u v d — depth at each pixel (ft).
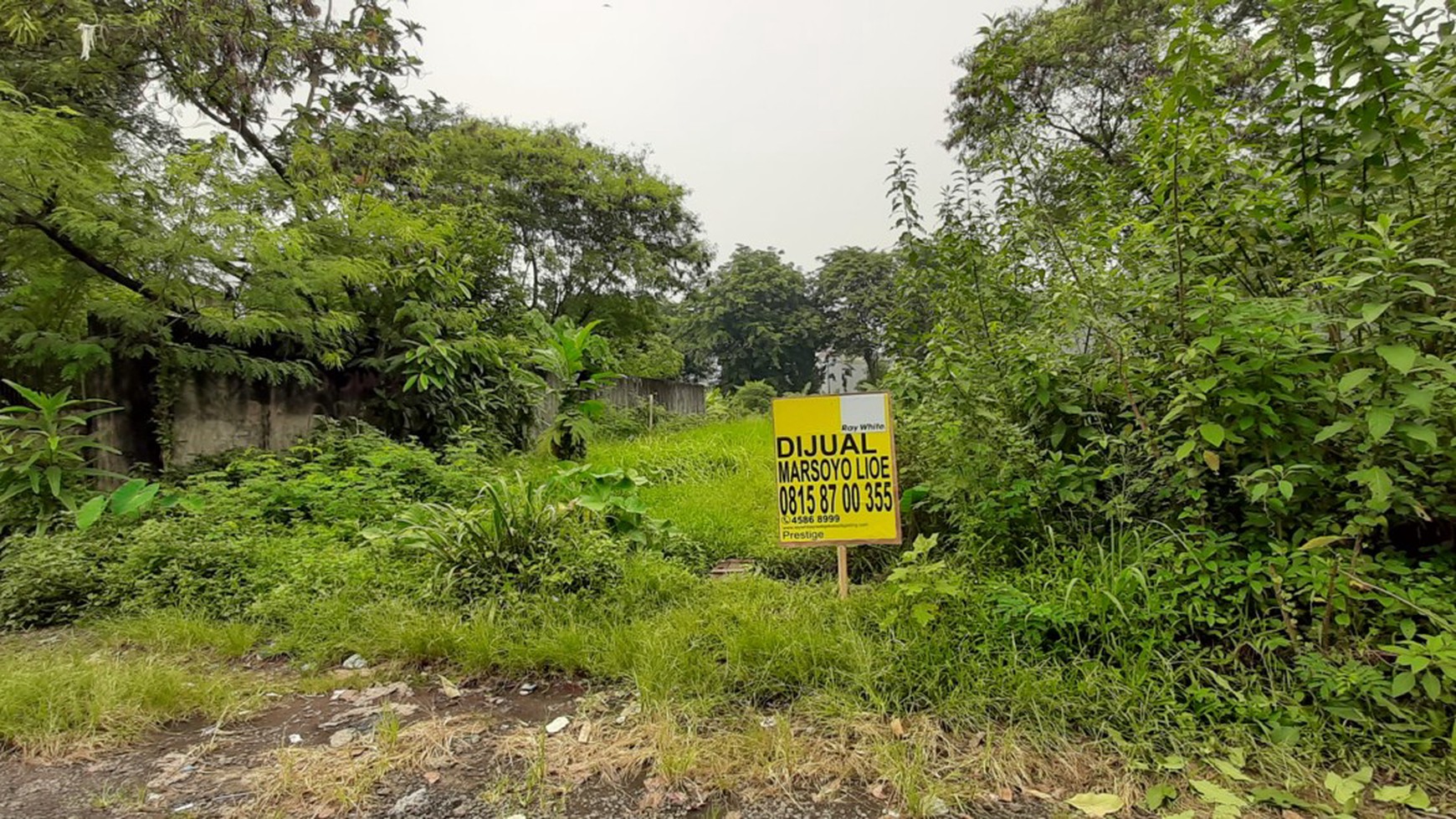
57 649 9.33
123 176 17.31
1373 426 5.97
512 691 7.96
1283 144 8.50
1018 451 9.61
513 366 26.35
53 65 18.16
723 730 6.68
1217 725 6.13
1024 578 8.55
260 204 19.93
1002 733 6.33
